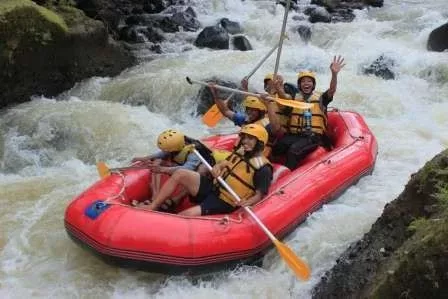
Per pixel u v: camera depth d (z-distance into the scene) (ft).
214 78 27.61
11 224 17.42
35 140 23.48
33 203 18.81
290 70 30.14
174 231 13.91
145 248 13.74
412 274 10.58
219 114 20.65
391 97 26.12
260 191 15.33
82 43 29.12
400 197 13.78
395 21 37.40
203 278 14.38
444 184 12.59
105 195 15.43
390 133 23.03
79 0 35.19
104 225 14.05
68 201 18.90
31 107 25.79
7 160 22.67
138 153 22.53
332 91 19.77
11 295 14.20
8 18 25.35
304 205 15.98
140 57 32.86
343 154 18.31
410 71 28.84
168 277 14.30
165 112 26.68
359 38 34.12
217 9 42.93
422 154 21.03
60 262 15.51
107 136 23.44
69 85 29.04
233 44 34.45
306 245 15.16
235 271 14.57
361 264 13.06
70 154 23.02
